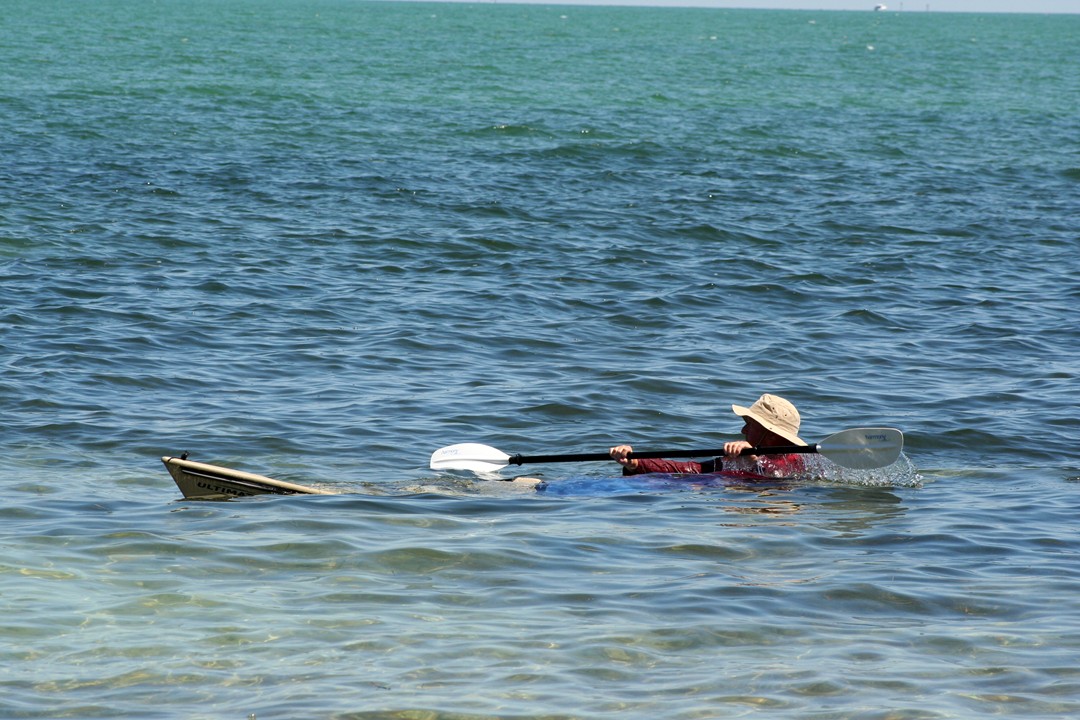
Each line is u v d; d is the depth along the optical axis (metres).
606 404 36.84
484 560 23.50
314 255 58.25
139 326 44.09
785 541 25.11
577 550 24.23
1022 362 43.25
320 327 45.28
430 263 57.72
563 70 197.62
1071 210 78.75
